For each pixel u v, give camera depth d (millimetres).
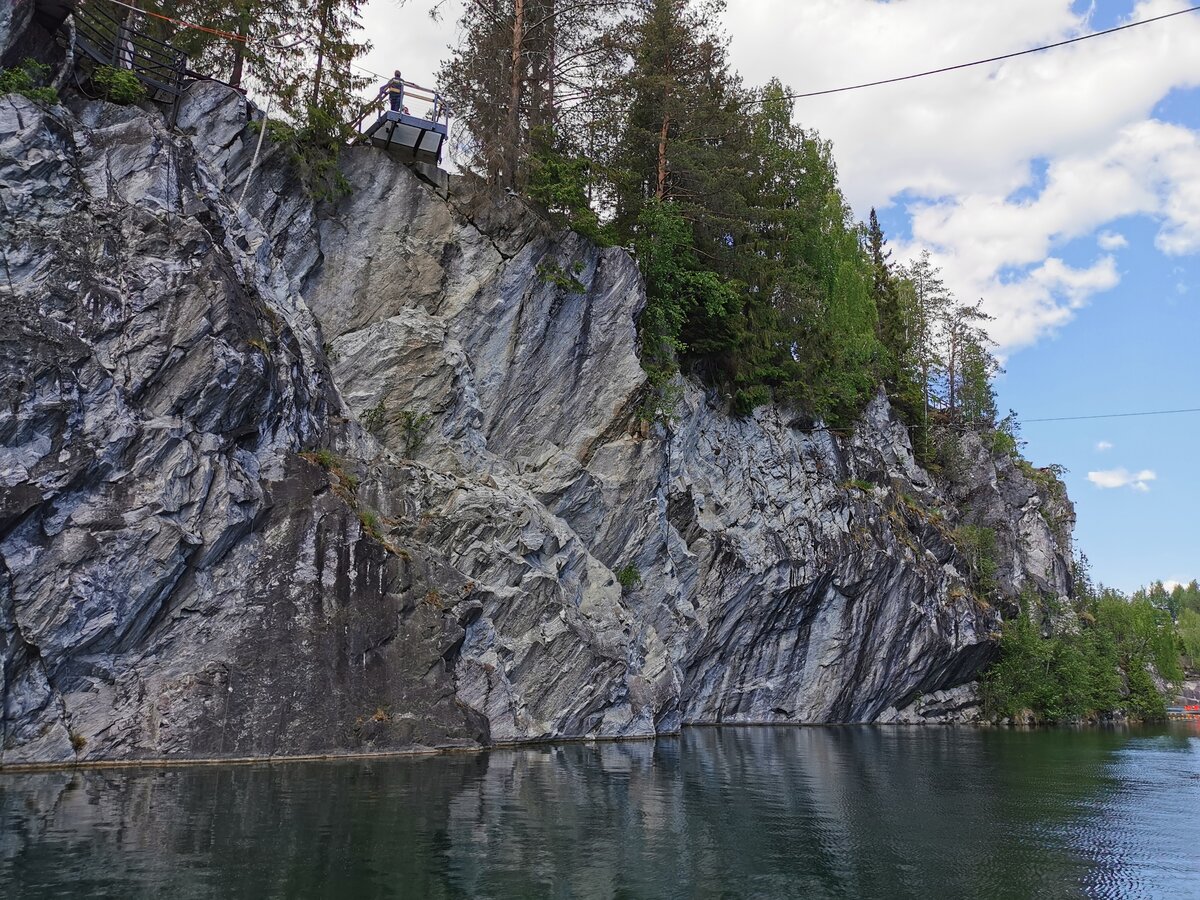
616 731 32500
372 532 24594
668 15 47875
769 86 61906
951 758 32812
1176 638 111562
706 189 45844
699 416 46344
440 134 34250
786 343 53531
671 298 44625
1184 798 23766
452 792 17625
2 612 18203
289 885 10672
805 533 50188
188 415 21906
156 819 13719
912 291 83688
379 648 23672
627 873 12391
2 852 11562
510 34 39531
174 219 23453
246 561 22203
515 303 35469
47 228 21297
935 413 82500
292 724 21516
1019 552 77875
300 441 25188
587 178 39750
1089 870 14359
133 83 25047
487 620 27297
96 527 19641
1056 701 66625
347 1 32188
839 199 64125
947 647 58719
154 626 20594
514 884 11344
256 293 25344
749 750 31906
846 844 15383
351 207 33031
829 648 52000
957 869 13977
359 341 31109
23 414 18859
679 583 40250
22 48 23031
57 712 18812
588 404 37812
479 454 32188
